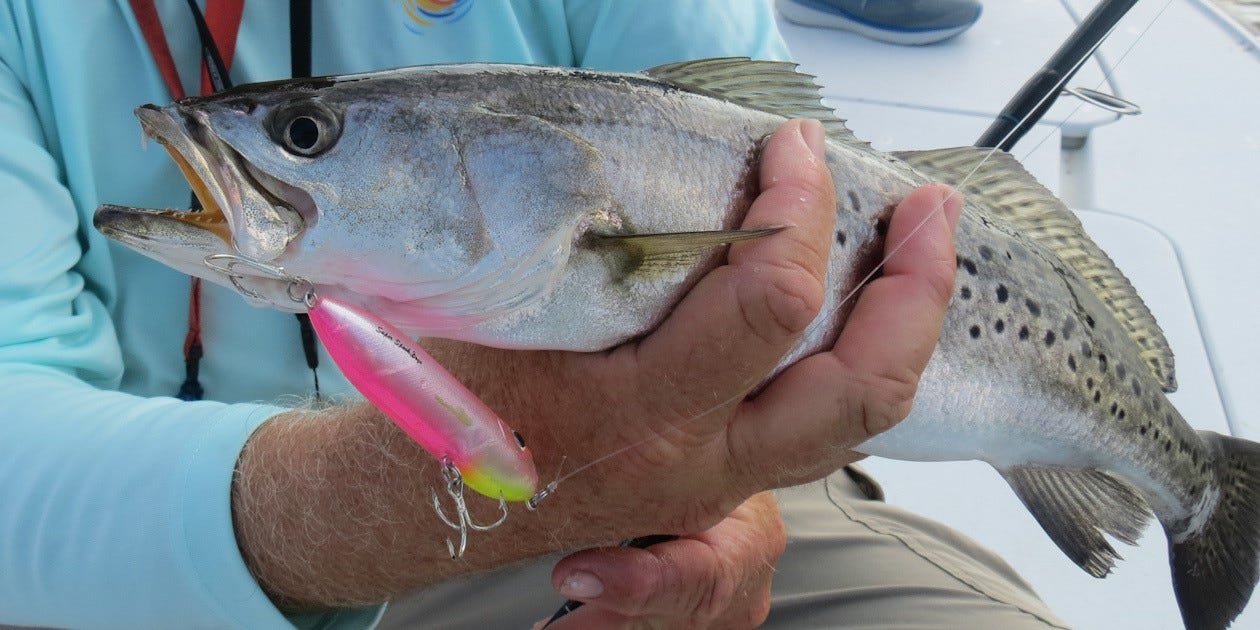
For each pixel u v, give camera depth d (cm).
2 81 75
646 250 63
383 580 69
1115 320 79
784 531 81
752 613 79
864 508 95
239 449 70
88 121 77
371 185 61
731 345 62
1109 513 80
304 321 81
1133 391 78
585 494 67
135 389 80
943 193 67
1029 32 152
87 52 77
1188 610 82
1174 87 140
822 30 151
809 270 62
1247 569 82
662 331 63
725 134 66
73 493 69
